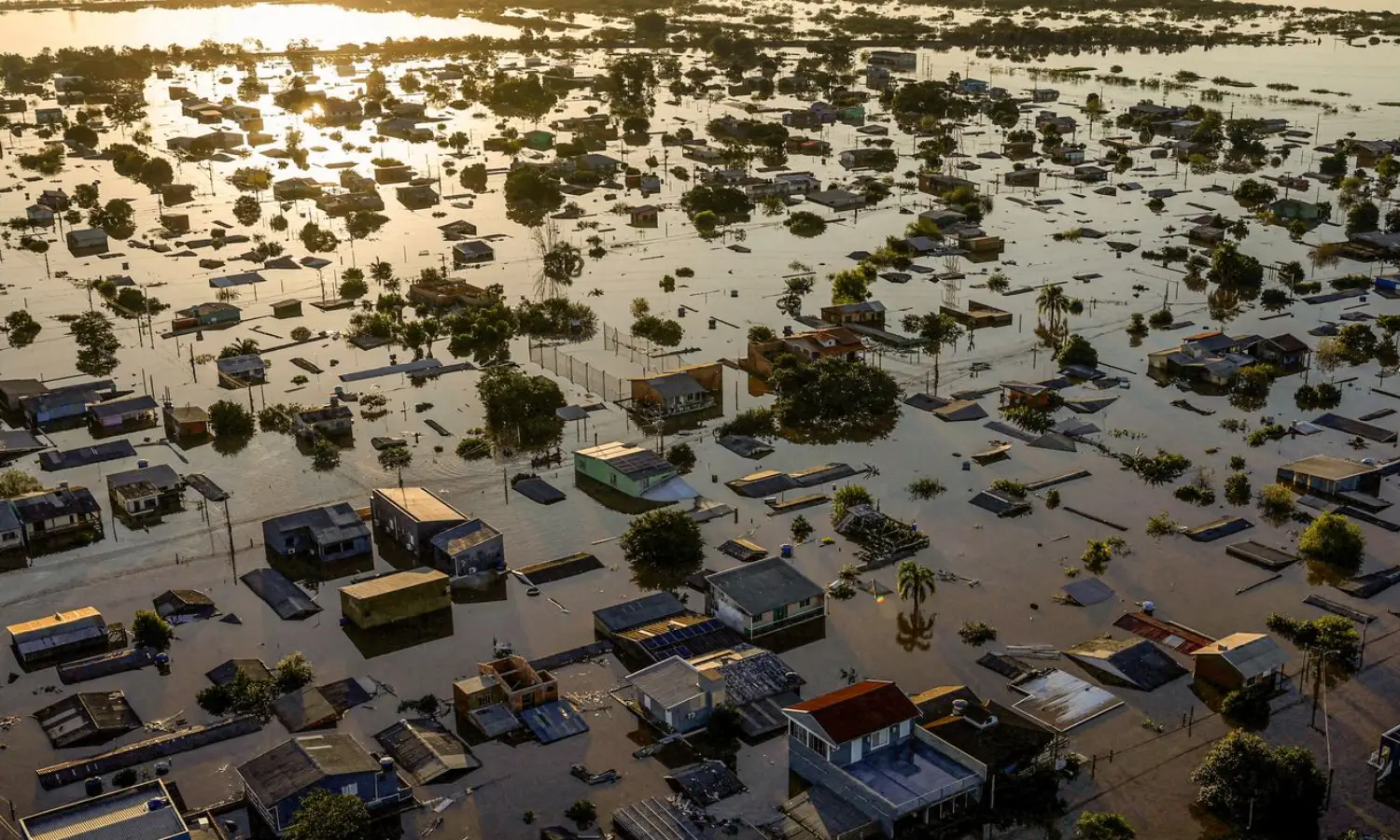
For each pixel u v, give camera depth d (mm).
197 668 117062
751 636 121625
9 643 121062
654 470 153500
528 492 153250
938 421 177625
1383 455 164250
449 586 129125
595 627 124375
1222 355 198500
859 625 125062
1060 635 123250
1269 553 138000
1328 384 188750
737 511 149250
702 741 106625
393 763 96438
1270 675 113562
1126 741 106312
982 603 129125
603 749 105438
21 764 102562
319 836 87500
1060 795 99312
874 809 94625
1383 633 122875
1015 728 102125
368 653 120062
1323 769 102125
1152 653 117438
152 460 163500
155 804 90688
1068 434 171875
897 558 138125
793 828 94438
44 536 142250
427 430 173500
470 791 99688
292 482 157375
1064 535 144125
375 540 143750
